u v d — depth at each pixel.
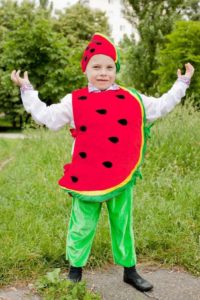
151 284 3.25
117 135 2.93
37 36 17.72
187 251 3.70
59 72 17.69
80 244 3.11
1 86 20.25
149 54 16.62
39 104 3.00
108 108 2.95
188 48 14.45
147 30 16.48
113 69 3.05
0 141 11.98
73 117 2.98
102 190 2.93
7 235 3.90
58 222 4.25
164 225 4.14
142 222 4.20
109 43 3.03
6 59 18.36
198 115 7.48
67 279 3.16
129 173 2.99
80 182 2.96
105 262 3.62
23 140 9.89
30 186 5.57
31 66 18.23
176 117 7.23
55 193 5.13
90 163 2.94
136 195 4.95
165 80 15.01
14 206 4.77
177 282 3.37
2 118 23.83
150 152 6.46
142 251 3.77
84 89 3.07
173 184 5.28
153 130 6.89
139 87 16.67
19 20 19.05
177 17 16.95
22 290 3.19
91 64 3.02
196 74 13.99
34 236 3.89
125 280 3.33
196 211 4.55
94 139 2.93
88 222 3.06
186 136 6.73
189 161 6.19
